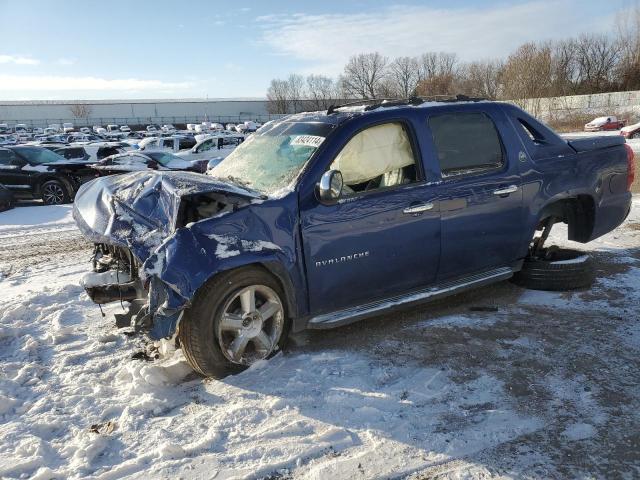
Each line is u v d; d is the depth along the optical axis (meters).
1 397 3.35
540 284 5.12
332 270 3.89
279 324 3.85
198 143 19.81
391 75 91.31
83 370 3.88
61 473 2.73
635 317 4.48
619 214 5.51
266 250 3.59
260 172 4.21
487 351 3.97
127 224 3.66
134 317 3.58
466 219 4.42
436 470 2.73
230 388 3.54
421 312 4.76
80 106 97.69
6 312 4.99
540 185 4.84
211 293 3.47
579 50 70.19
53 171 14.20
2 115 94.06
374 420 3.15
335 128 4.06
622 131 31.22
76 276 6.67
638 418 3.09
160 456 2.85
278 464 2.79
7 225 10.96
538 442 2.91
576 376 3.57
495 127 4.68
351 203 3.90
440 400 3.34
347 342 4.20
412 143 4.25
